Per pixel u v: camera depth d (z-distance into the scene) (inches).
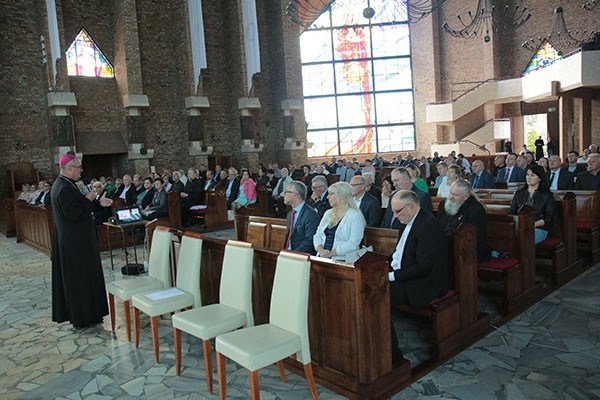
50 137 637.3
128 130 684.7
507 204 238.4
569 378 125.0
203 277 176.2
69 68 668.1
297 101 843.4
